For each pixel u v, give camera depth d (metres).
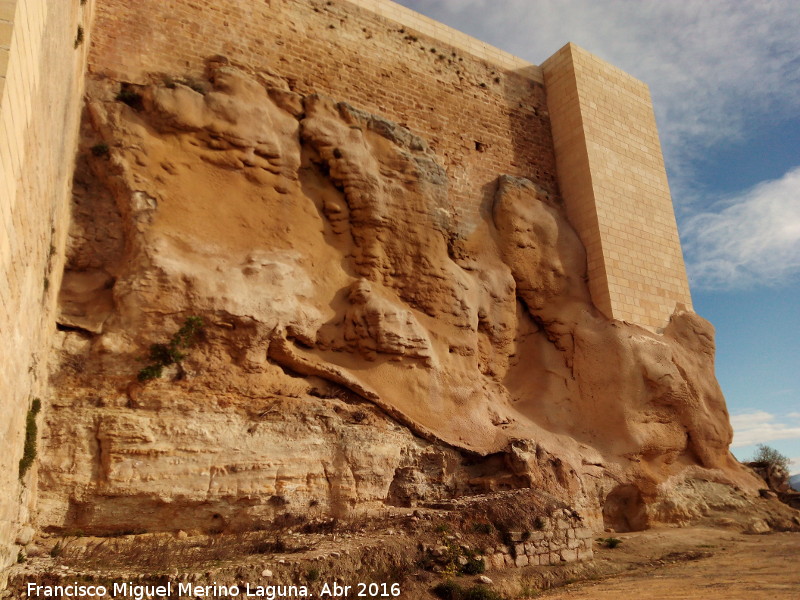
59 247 9.87
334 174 14.12
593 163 18.55
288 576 7.89
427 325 14.16
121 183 11.46
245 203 12.67
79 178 11.46
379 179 14.49
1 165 4.69
